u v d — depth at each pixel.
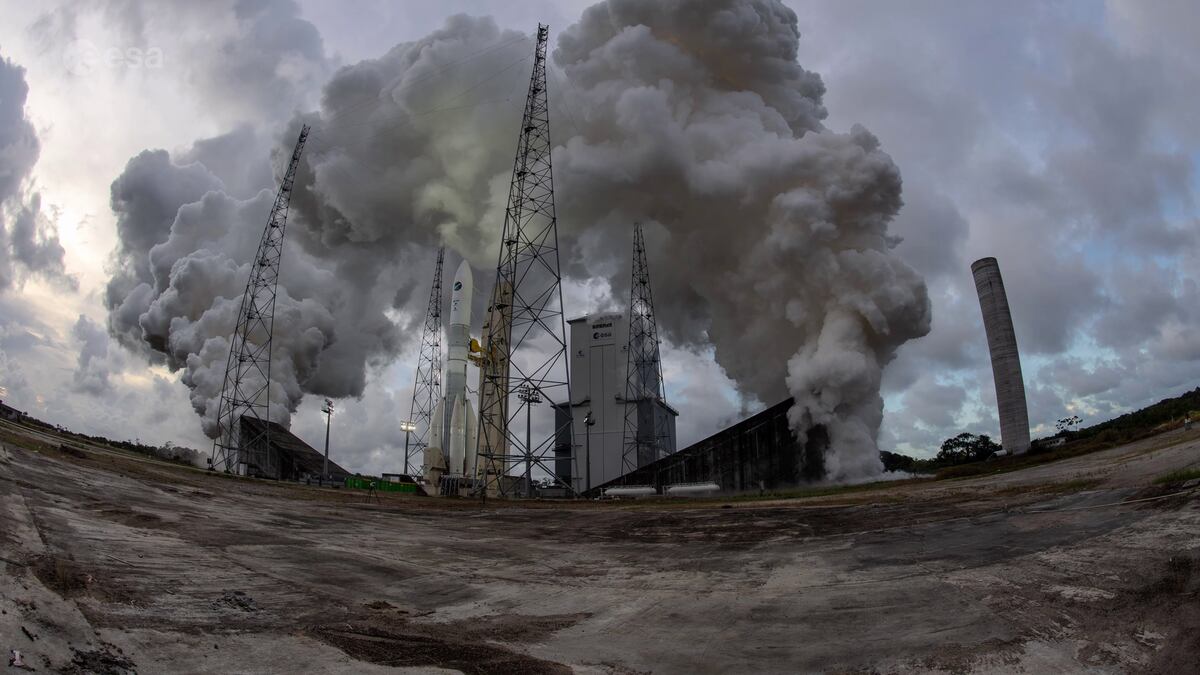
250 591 17.42
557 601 19.02
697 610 17.39
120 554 19.23
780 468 77.00
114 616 12.80
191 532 26.11
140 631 12.20
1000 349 66.69
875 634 14.13
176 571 18.38
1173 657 10.88
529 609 18.05
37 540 18.23
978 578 17.69
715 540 30.11
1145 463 34.97
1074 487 31.33
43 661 9.57
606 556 27.28
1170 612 12.55
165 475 53.69
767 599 18.09
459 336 95.44
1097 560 16.98
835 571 21.14
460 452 91.06
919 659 12.34
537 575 23.11
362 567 23.23
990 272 68.06
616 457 104.25
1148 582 14.34
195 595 15.88
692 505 53.03
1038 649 12.17
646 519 40.16
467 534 34.88
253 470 84.88
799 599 17.80
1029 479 42.31
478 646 13.76
